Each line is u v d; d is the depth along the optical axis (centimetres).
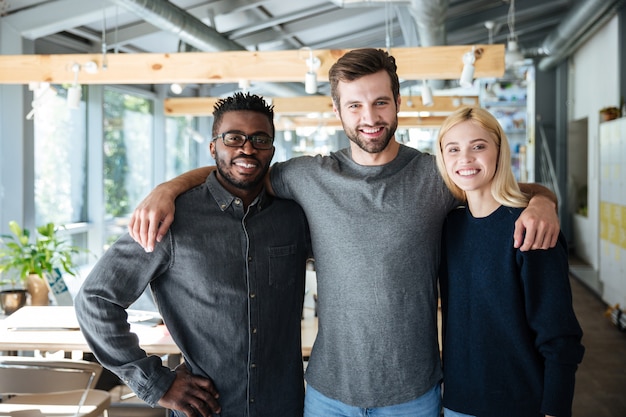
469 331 180
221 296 185
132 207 742
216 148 191
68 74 417
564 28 834
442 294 192
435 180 189
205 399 182
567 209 1113
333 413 188
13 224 412
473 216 183
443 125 183
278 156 1284
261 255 191
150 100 794
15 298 377
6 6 465
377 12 712
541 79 1147
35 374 248
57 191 571
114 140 688
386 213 184
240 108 189
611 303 679
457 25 805
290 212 201
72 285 530
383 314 181
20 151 474
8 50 470
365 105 184
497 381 175
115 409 336
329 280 188
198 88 916
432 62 409
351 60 183
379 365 182
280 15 650
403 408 183
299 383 203
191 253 183
